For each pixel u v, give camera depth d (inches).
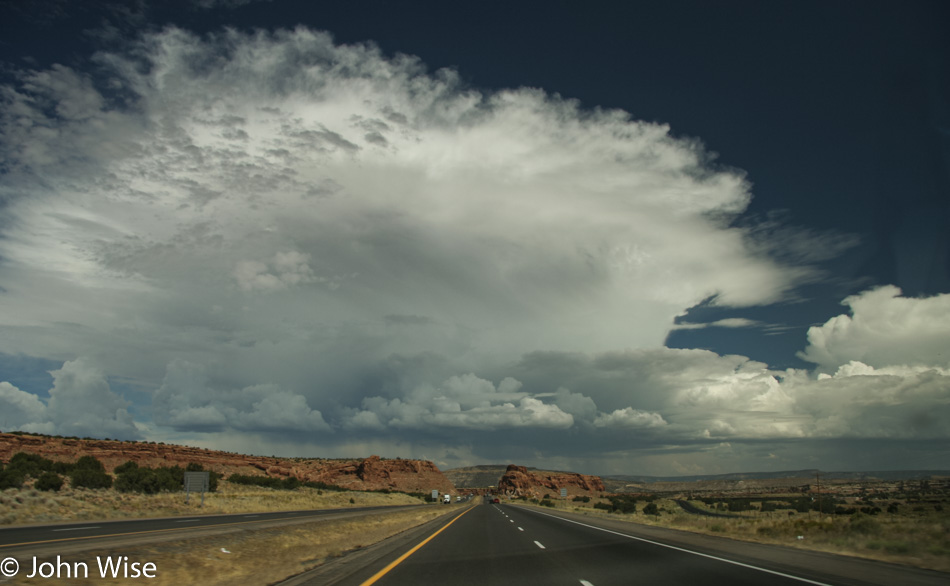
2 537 891.4
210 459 5551.2
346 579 536.4
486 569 598.5
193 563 617.6
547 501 4360.2
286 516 1769.2
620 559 659.4
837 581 462.0
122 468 3117.6
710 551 723.4
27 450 4008.4
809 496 4911.4
